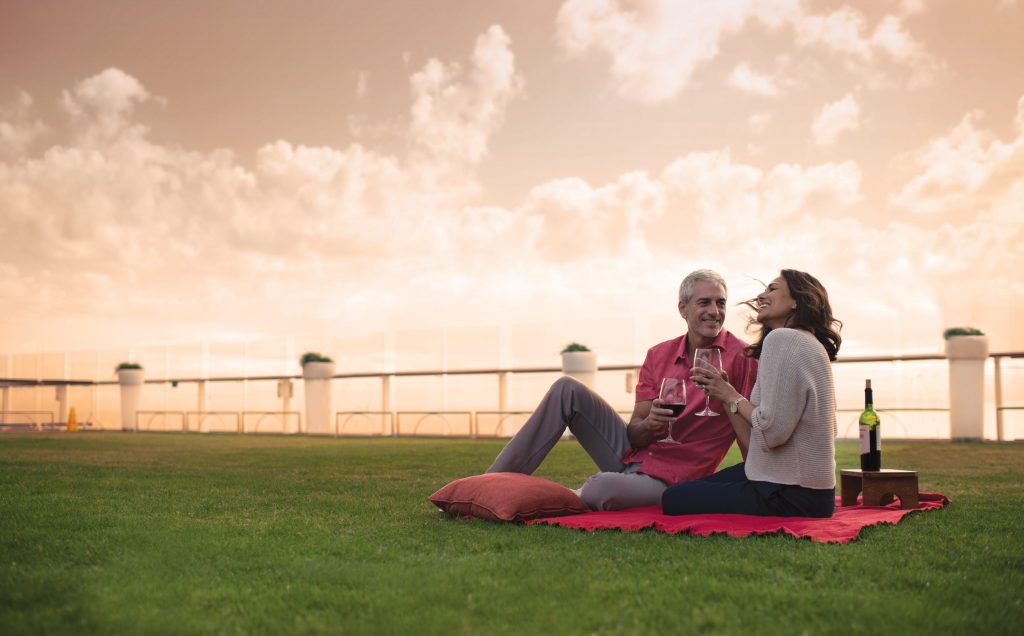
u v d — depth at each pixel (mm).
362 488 4902
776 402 3010
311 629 1765
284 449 10062
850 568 2314
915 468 6430
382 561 2492
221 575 2295
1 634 1751
